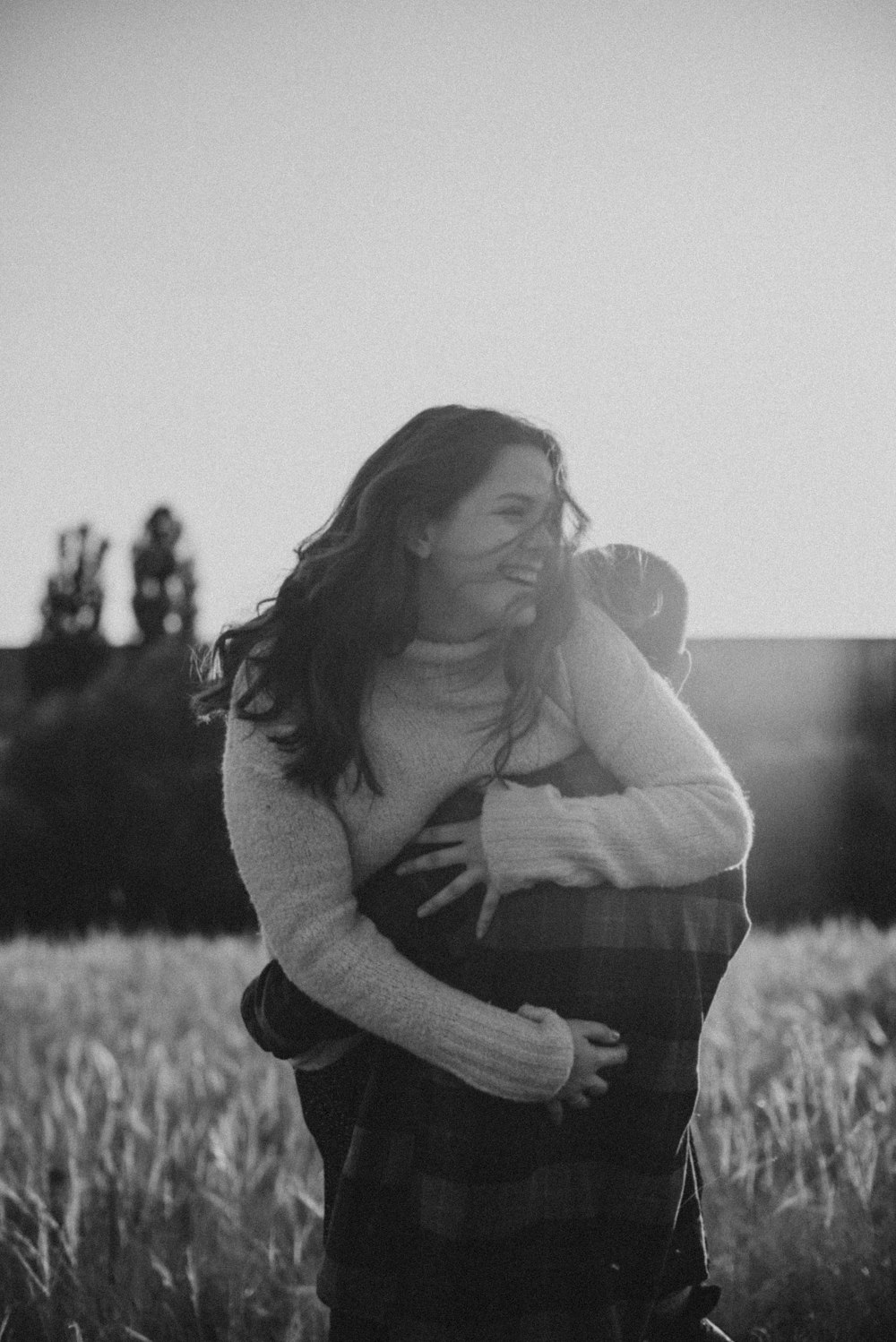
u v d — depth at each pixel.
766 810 22.83
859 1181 3.43
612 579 2.45
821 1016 5.57
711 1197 3.57
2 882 26.08
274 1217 3.54
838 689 26.98
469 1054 1.94
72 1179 3.55
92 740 26.44
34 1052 5.71
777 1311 3.01
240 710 2.07
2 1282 3.21
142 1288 3.12
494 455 2.07
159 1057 4.96
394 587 2.05
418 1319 2.00
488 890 2.03
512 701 2.08
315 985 2.00
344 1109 2.23
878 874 21.98
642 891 2.05
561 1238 2.04
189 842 25.61
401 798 2.07
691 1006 2.08
